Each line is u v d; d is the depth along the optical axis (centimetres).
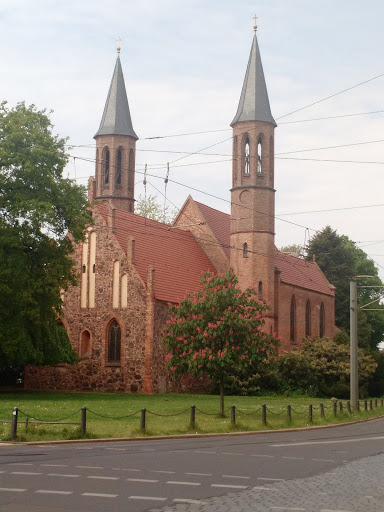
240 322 3316
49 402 3753
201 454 1891
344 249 9338
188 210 6444
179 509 1128
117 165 6462
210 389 5616
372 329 9394
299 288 7075
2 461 1639
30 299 4103
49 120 4381
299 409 3891
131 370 5188
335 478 1501
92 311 5397
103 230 5438
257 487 1364
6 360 4625
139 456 1809
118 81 6588
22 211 4156
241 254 5906
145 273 5353
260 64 6025
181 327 3453
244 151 5956
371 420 3781
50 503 1152
